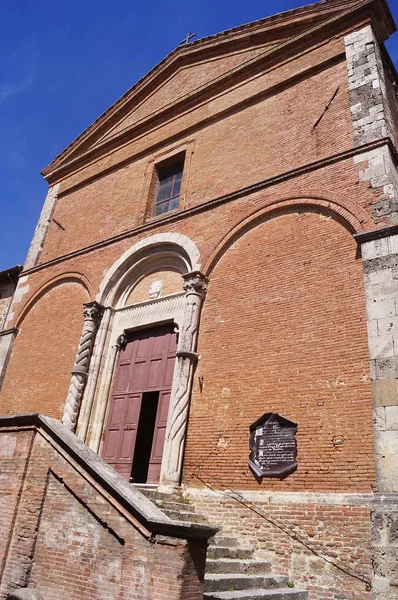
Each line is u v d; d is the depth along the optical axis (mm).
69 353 14320
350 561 7641
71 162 18906
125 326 13609
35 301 16672
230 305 11305
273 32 14516
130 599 5750
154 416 14289
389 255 9086
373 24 12102
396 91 12977
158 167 15805
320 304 9812
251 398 10000
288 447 9062
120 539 6258
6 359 16094
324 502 8250
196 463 10195
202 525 5793
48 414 13734
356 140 10812
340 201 10359
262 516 8852
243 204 12195
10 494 8008
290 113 12703
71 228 17281
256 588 7430
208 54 16281
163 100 16953
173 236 13328
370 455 8070
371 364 8531
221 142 14016
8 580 7215
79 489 7141
